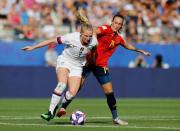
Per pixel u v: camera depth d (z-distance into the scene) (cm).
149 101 6681
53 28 7181
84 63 3148
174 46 7538
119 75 7225
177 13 8456
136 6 8131
